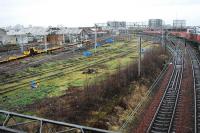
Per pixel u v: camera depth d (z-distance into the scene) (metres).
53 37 92.75
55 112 21.28
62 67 46.47
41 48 73.12
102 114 21.48
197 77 36.47
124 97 26.02
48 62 52.19
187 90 30.28
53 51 68.19
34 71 43.19
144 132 19.03
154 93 30.00
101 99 23.95
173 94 28.92
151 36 106.94
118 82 28.69
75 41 92.75
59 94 28.38
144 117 22.16
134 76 33.34
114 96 25.58
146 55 46.84
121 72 32.78
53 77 38.31
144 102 25.67
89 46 80.62
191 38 65.44
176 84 33.03
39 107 23.53
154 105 25.33
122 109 23.69
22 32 105.56
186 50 68.50
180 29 113.75
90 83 29.72
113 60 53.34
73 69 44.19
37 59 56.12
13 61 53.72
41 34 102.94
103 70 42.25
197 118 20.94
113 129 19.77
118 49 73.62
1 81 35.84
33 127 17.81
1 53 65.06
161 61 47.56
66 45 80.94
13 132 8.68
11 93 29.97
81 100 22.97
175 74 39.62
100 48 76.50
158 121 20.97
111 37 114.69
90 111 21.66
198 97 26.67
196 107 23.20
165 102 26.09
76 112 21.03
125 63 48.19
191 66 45.91
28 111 22.75
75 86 31.91
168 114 22.55
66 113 20.66
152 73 38.47
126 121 20.30
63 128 18.02
